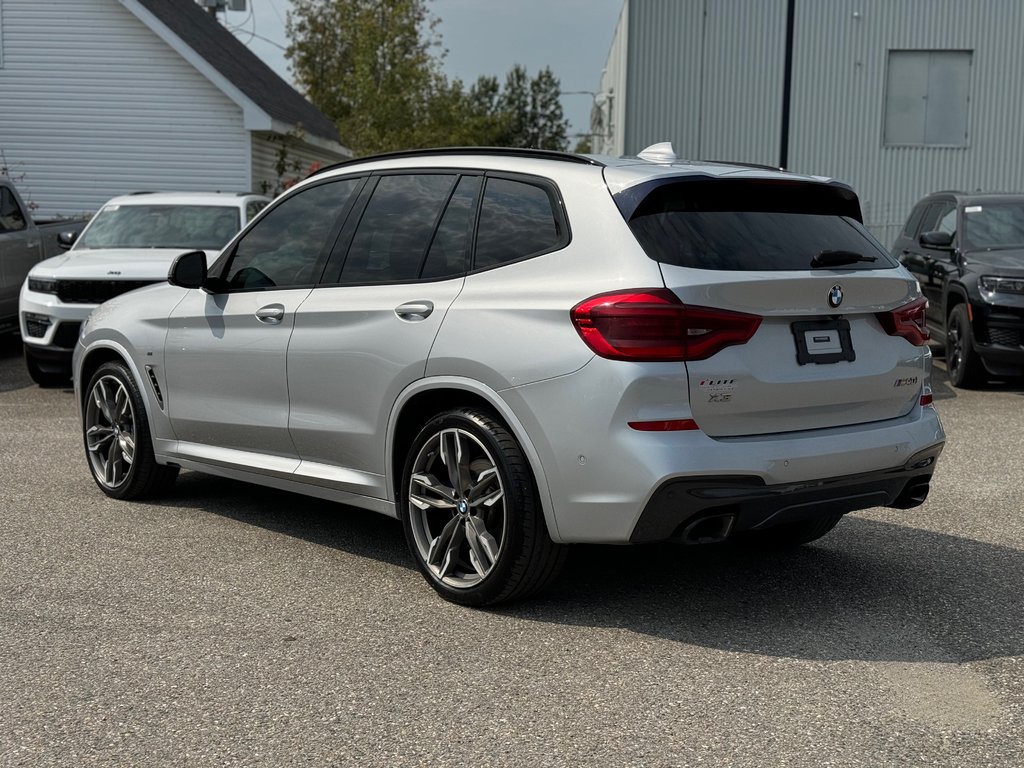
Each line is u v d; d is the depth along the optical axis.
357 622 4.26
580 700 3.56
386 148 33.50
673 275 3.88
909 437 4.38
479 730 3.34
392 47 33.44
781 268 4.07
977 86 24.94
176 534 5.50
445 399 4.53
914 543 5.47
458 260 4.51
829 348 4.18
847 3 24.89
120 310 6.12
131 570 4.91
